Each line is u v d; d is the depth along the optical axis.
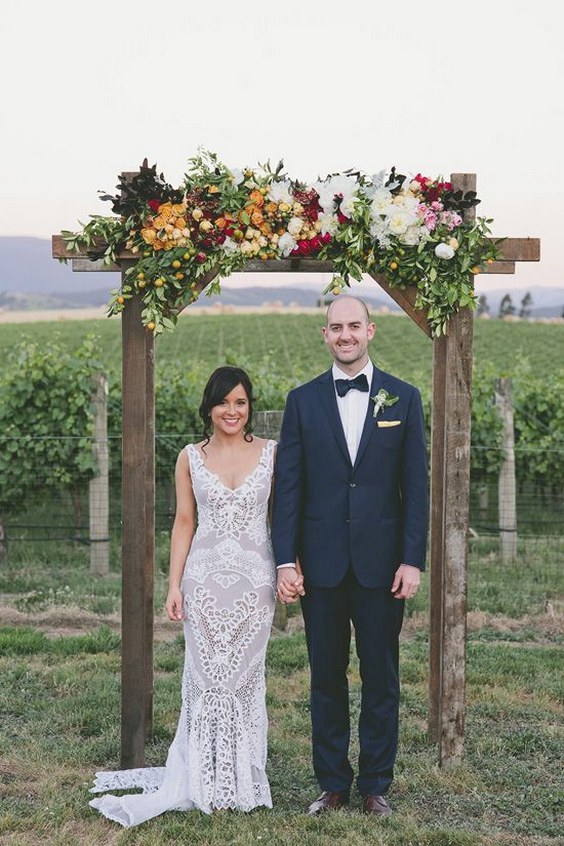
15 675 5.48
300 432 3.79
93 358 9.88
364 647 3.76
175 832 3.54
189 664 3.82
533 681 5.52
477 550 10.09
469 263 4.05
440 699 4.21
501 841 3.51
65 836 3.53
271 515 4.00
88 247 4.07
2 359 26.31
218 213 4.02
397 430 3.73
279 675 5.66
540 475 11.20
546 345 33.59
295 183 4.07
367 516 3.70
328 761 3.79
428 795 3.95
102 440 9.12
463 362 4.15
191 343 33.56
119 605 7.38
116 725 4.72
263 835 3.49
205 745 3.73
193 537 3.94
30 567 9.07
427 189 4.07
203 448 3.89
